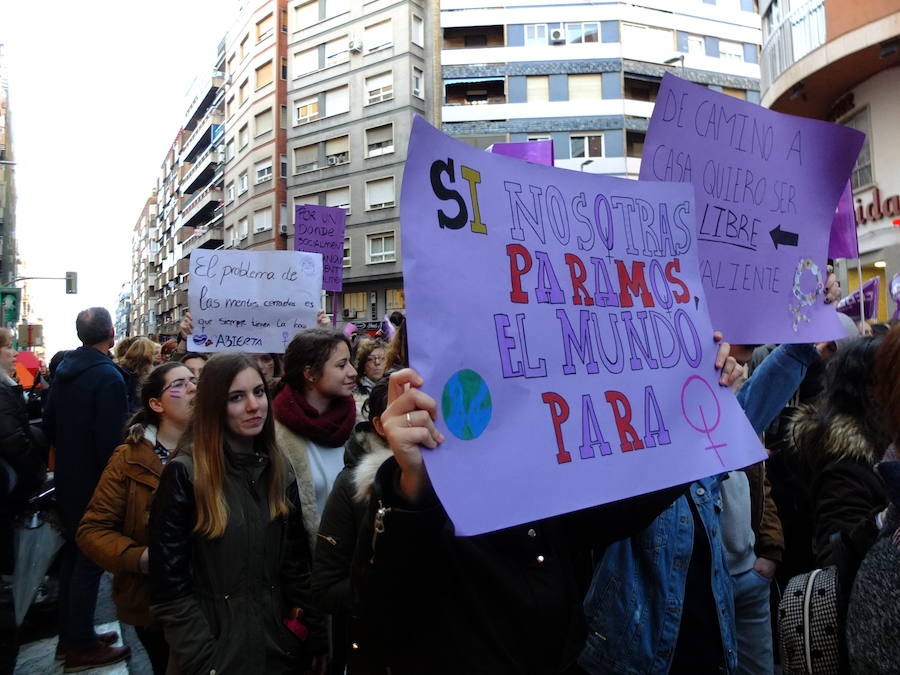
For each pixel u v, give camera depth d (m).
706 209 2.11
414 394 1.17
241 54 36.06
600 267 1.58
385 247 28.97
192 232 48.97
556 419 1.37
